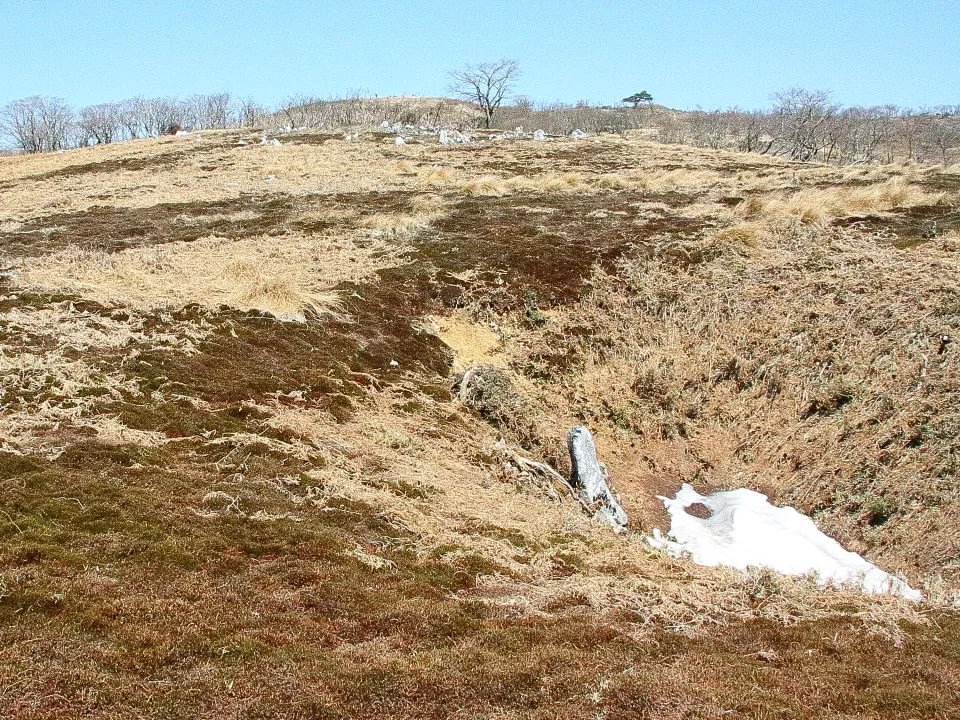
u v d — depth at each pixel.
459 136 47.72
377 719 5.15
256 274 17.66
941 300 15.84
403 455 11.40
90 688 5.04
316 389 12.95
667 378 15.97
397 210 25.52
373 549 8.18
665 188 29.52
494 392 14.48
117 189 32.09
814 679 6.37
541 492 11.81
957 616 8.57
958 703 6.18
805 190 25.47
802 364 15.55
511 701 5.53
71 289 15.80
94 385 11.10
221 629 6.03
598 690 5.70
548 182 30.11
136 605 6.14
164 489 8.51
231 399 11.88
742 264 19.14
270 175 34.88
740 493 13.70
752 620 7.79
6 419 9.62
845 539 12.48
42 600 5.98
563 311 18.09
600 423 15.12
